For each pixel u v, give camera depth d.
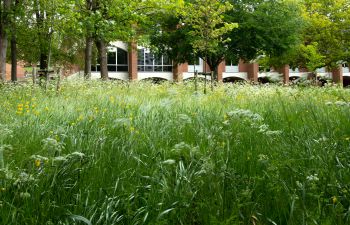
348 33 33.44
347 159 3.52
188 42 27.81
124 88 15.59
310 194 2.60
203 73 16.05
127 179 3.18
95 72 42.84
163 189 2.84
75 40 24.72
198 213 2.57
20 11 16.31
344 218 2.47
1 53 16.97
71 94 11.83
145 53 44.47
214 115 6.40
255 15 28.02
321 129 4.84
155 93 13.27
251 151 3.86
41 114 6.48
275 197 2.69
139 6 20.31
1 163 3.29
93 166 3.33
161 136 4.85
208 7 17.38
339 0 32.94
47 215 2.51
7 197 2.70
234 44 29.48
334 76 51.78
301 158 3.53
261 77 48.69
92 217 2.47
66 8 14.88
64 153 3.88
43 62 21.02
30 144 4.30
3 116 6.36
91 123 5.48
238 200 2.55
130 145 4.17
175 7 19.64
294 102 8.52
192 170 3.25
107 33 20.17
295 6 29.56
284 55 31.91
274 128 5.26
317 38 33.47
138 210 2.60
